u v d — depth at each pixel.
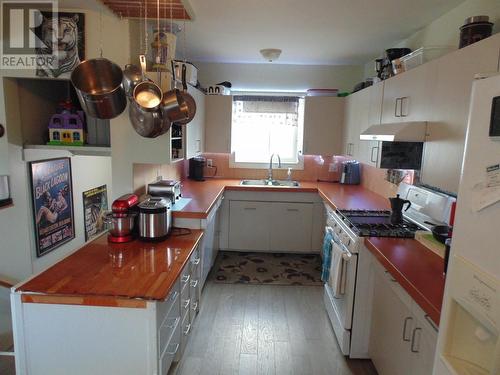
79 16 2.09
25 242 2.32
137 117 2.00
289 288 3.29
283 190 3.94
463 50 1.56
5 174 2.17
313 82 4.25
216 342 2.42
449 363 0.95
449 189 1.67
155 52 2.27
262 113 4.34
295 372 2.14
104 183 3.32
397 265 1.68
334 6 2.30
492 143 0.81
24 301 1.47
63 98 2.61
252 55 3.77
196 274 2.52
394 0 2.18
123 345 1.50
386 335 1.89
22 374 1.53
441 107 1.76
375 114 2.83
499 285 0.77
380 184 3.50
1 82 2.10
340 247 2.43
